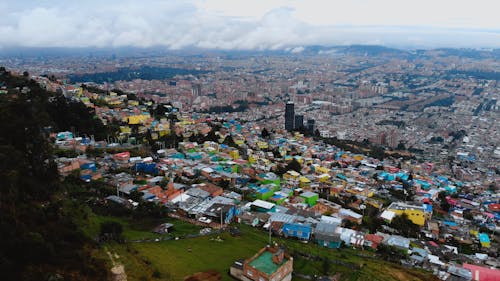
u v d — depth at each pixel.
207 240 78.62
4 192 60.38
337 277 71.25
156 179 109.38
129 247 68.19
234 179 122.00
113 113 188.75
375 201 124.19
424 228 111.69
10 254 49.38
